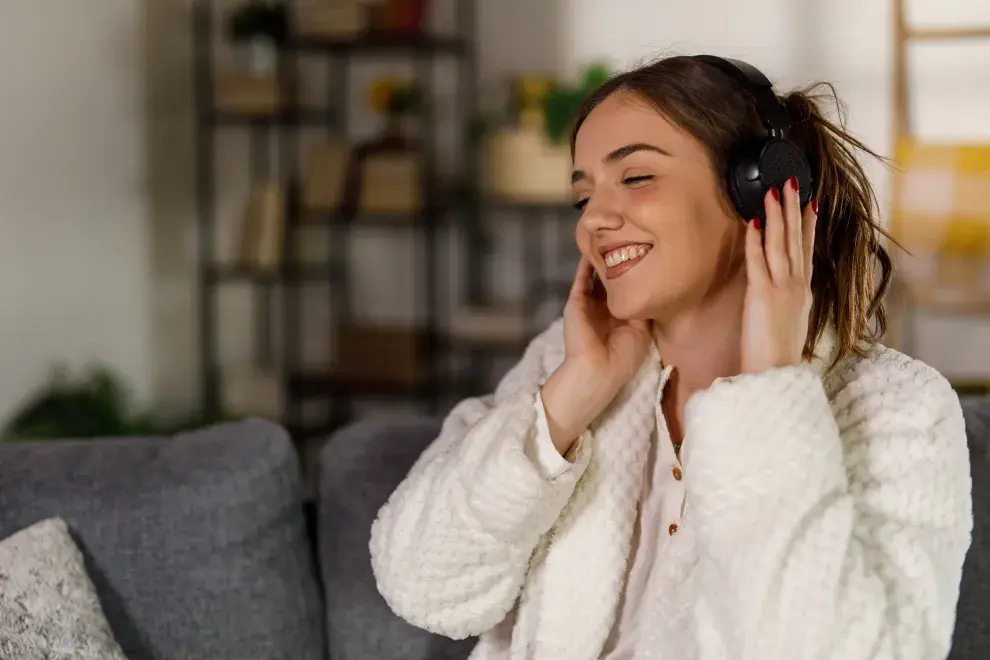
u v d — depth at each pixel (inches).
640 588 39.6
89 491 45.4
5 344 107.1
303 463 138.3
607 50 139.9
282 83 136.0
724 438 33.4
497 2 141.6
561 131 123.5
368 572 46.3
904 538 32.8
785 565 31.7
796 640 30.8
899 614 31.9
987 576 43.4
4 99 107.3
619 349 39.8
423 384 135.4
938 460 34.1
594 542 39.3
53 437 102.3
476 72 142.8
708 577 33.8
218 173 147.3
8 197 107.9
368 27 133.7
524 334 131.0
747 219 36.3
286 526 46.8
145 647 44.4
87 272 122.0
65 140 117.9
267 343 150.4
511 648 40.2
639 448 40.4
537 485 37.1
